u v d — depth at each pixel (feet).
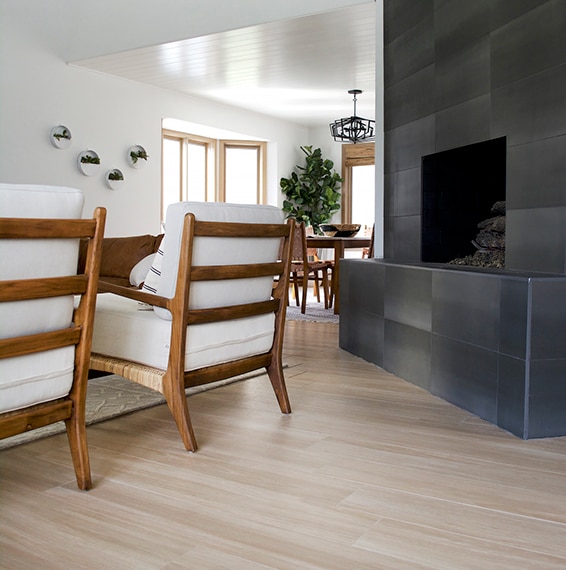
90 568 4.55
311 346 14.35
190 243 7.07
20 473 6.40
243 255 7.95
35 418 5.65
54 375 5.75
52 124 19.95
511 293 7.94
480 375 8.65
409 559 4.73
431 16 12.02
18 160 19.08
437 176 12.73
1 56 18.49
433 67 12.00
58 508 5.57
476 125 10.58
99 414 8.38
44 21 19.49
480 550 4.88
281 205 31.07
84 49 19.69
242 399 9.48
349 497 5.89
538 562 4.70
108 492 5.95
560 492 6.07
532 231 9.14
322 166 31.68
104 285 7.82
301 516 5.47
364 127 23.43
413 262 12.11
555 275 8.16
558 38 8.52
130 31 18.66
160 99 23.72
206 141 28.91
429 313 10.04
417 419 8.56
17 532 5.10
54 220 5.43
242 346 8.12
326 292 22.15
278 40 17.63
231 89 23.84
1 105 18.57
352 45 18.07
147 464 6.71
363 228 31.07
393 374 11.41
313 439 7.63
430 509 5.64
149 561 4.66
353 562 4.67
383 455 7.08
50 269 5.62
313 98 25.45
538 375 7.70
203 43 17.93
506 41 9.69
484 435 7.88
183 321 7.14
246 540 5.01
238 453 7.09
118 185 22.12
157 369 7.47
